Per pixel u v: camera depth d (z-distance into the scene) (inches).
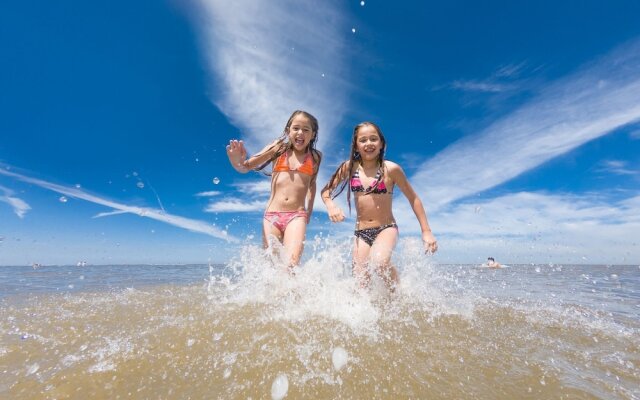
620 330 66.9
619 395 39.9
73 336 57.1
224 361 46.4
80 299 95.2
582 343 58.3
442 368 45.9
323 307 74.4
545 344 56.9
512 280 185.9
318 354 48.8
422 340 56.0
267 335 55.9
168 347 51.2
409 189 122.9
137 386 40.4
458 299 94.1
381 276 106.3
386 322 65.6
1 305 86.1
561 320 74.2
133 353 49.3
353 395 38.9
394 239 115.6
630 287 159.9
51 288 128.2
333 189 135.2
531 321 71.9
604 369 47.3
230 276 110.7
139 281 161.3
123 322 65.8
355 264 115.5
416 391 40.1
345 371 44.0
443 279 118.3
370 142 120.4
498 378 43.5
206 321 64.2
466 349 52.9
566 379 43.6
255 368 44.4
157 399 37.8
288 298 83.3
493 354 51.3
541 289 142.3
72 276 193.2
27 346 52.6
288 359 46.9
